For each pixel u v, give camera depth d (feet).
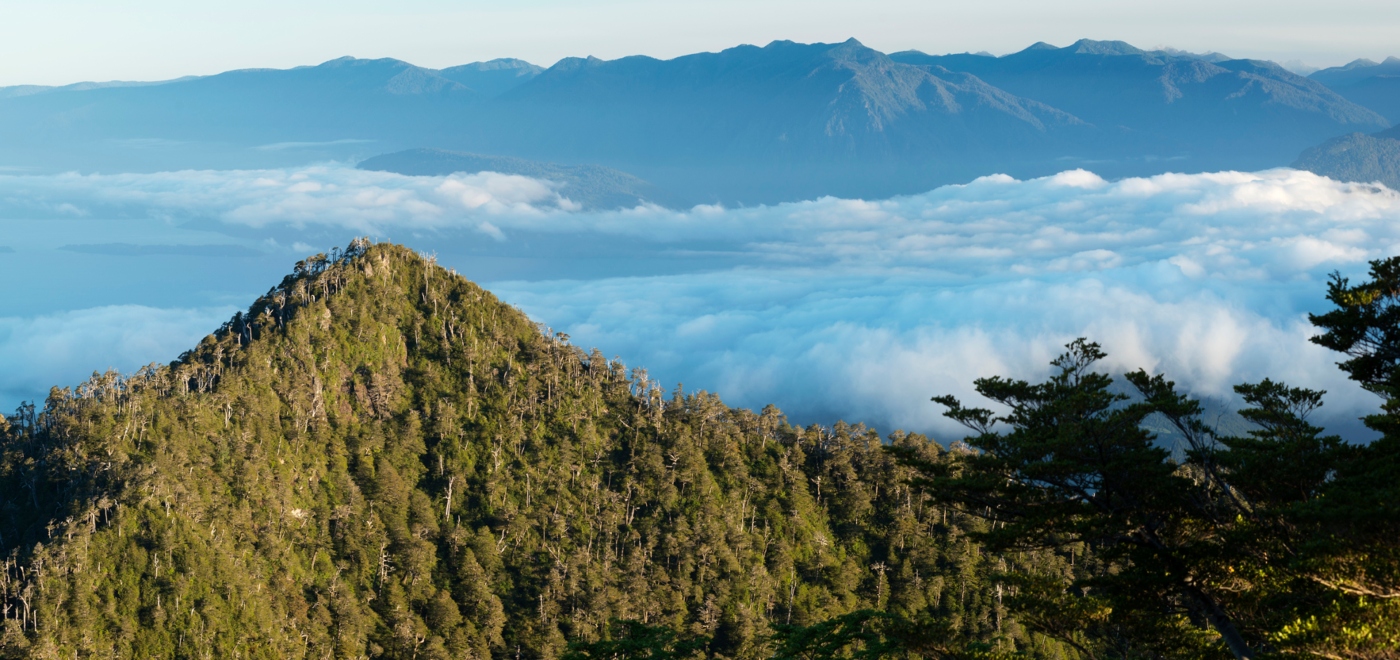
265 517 483.51
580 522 538.06
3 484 480.23
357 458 542.57
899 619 176.76
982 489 133.49
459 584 489.67
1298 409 143.95
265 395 545.85
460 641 459.32
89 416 488.44
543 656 451.94
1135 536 134.41
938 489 139.44
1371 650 101.19
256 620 430.61
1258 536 125.18
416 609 476.54
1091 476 130.21
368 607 469.98
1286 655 110.52
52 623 396.37
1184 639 139.33
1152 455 123.85
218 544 448.65
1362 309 133.08
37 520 460.55
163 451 479.82
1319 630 105.60
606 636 472.44
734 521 546.26
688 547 522.88
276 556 466.70
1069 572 471.62
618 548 531.50
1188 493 129.80
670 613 488.85
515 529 520.83
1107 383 139.74
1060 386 141.49
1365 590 106.22
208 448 500.33
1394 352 134.41
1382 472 115.96
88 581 412.98
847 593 517.96
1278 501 126.82
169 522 438.81
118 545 426.51
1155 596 134.41
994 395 143.84
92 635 401.29
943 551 533.96
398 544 498.69
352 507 509.76
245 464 495.41
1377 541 104.94
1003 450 133.90
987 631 436.35
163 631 411.54
